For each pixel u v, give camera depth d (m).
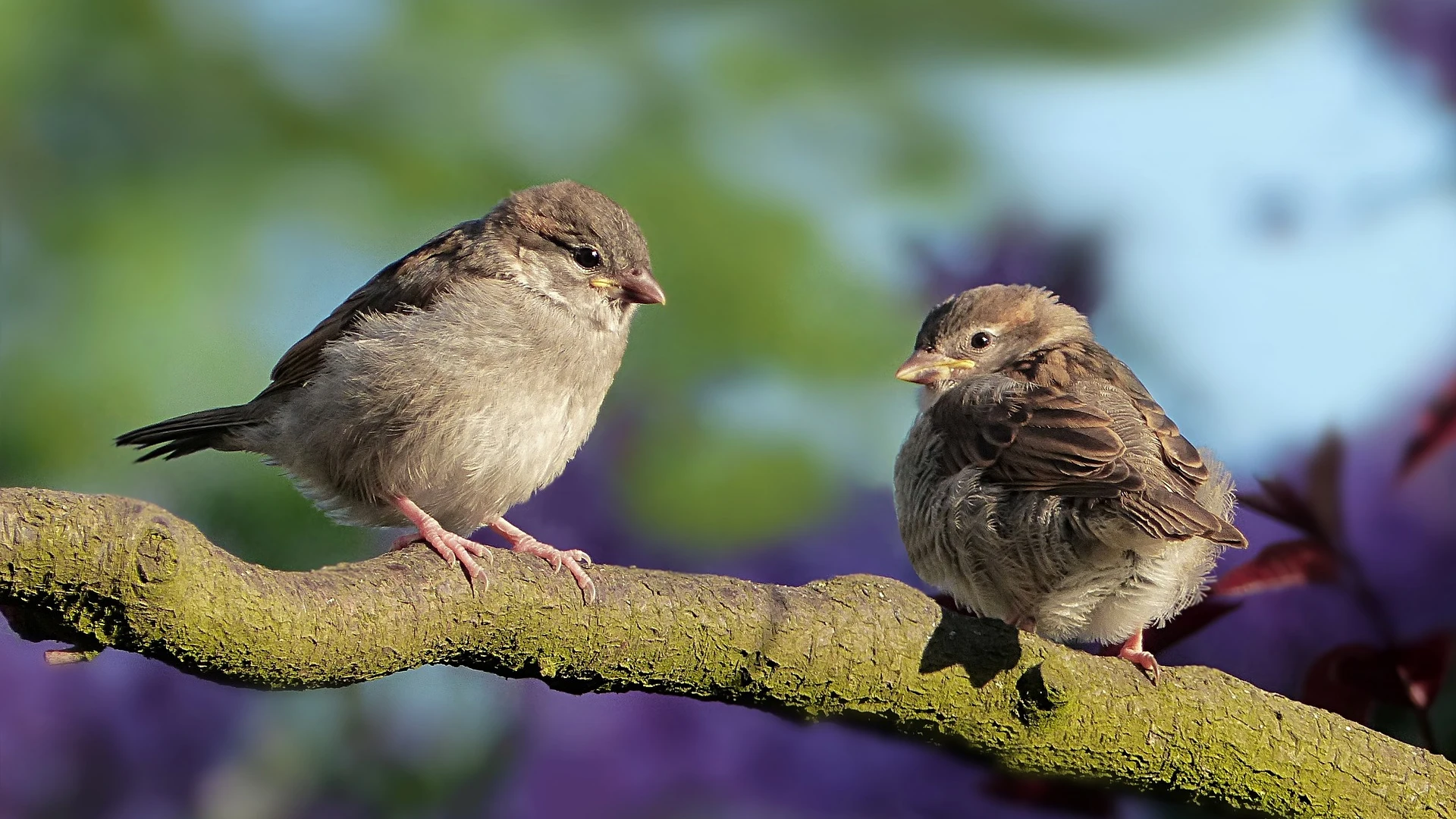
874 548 10.51
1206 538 8.71
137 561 6.31
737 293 10.58
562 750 10.26
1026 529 9.68
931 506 10.07
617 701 10.25
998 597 10.06
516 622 7.36
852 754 9.88
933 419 10.39
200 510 11.41
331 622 6.86
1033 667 8.08
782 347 10.57
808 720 8.03
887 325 10.95
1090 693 8.17
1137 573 9.53
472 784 11.09
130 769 10.50
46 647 10.48
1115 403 10.12
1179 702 8.29
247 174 10.52
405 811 11.05
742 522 10.40
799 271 10.68
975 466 9.97
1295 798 8.38
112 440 10.24
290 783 10.92
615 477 10.66
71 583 6.25
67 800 10.41
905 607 7.99
